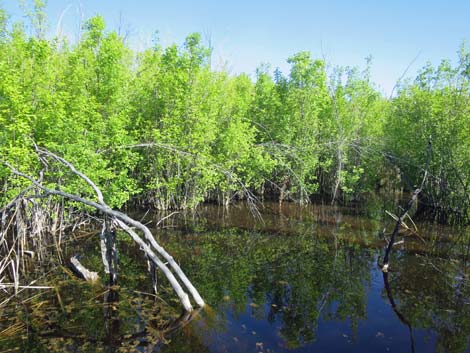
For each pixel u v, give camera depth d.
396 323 7.55
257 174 19.94
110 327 7.03
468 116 15.82
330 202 21.80
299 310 8.05
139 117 15.45
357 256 11.73
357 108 22.03
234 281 9.59
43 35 15.39
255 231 14.87
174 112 15.66
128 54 18.02
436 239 13.91
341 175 20.88
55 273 9.70
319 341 6.81
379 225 16.19
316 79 19.81
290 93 20.42
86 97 13.22
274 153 19.12
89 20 13.98
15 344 6.46
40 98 11.73
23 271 9.77
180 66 15.77
